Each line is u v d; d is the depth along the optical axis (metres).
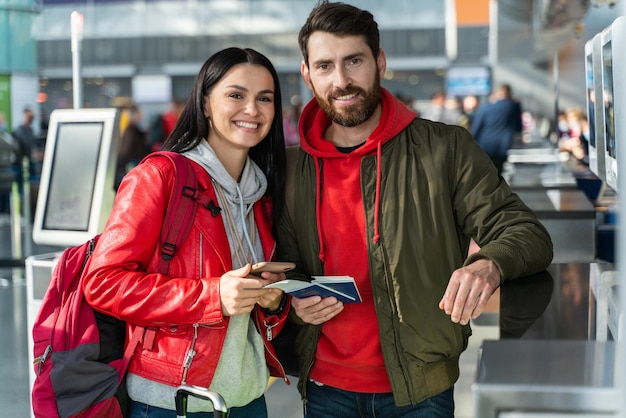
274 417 3.43
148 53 28.00
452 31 14.27
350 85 2.09
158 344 2.06
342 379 2.17
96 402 2.08
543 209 3.79
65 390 2.09
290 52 26.50
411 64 28.28
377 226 2.11
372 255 2.11
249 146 2.15
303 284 1.93
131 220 2.03
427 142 2.13
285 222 2.28
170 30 27.80
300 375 2.25
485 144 10.88
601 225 4.02
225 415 1.79
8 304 6.60
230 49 2.16
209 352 2.04
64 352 2.12
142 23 27.81
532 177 5.94
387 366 2.09
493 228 2.06
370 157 2.14
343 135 2.22
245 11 26.81
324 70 2.12
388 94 2.17
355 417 2.19
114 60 28.19
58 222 3.62
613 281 2.05
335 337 2.17
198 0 27.53
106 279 2.00
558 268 2.26
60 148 3.68
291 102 28.66
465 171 2.11
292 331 2.32
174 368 2.04
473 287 1.79
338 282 1.94
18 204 8.74
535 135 15.94
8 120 10.50
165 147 2.20
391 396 2.15
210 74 2.14
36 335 2.18
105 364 2.09
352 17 2.08
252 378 2.15
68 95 27.45
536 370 1.25
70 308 2.16
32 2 9.38
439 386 2.12
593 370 1.25
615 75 2.26
